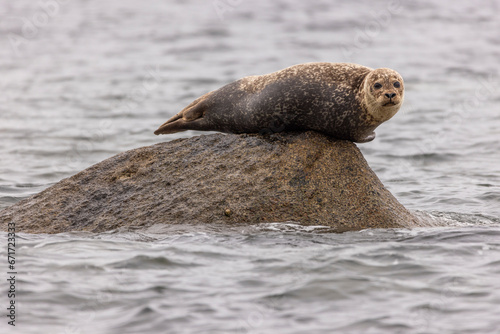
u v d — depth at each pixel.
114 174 36.31
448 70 98.69
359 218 33.53
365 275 26.83
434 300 24.61
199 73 98.38
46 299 24.72
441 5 174.88
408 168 53.09
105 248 30.39
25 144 59.97
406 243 30.86
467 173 50.94
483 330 22.33
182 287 25.75
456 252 29.67
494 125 67.31
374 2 181.25
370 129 35.44
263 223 32.97
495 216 38.75
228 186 33.97
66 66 104.12
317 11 166.75
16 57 111.75
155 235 32.28
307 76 35.22
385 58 109.25
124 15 164.62
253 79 36.72
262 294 25.14
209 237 31.62
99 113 73.88
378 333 22.27
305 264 27.92
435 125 68.00
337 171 34.38
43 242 31.50
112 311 23.88
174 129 39.38
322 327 22.69
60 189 36.47
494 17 154.38
